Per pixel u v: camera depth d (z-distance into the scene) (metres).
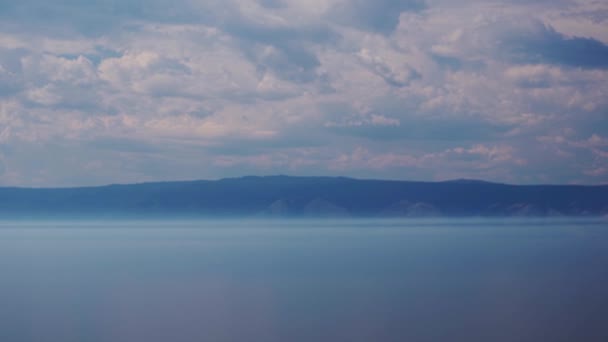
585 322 35.94
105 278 59.88
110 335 34.53
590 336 32.88
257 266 69.56
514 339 32.44
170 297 46.94
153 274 62.69
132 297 47.38
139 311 41.19
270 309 41.16
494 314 38.34
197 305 43.16
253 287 51.66
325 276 58.44
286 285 52.50
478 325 35.44
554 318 37.03
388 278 56.22
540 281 52.88
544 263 68.12
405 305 41.88
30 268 71.25
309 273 61.19
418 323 36.16
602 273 58.28
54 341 33.62
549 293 46.22
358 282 53.75
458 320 36.72
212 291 49.72
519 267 64.06
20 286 54.75
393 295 46.22
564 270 60.91
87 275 62.78
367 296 45.94
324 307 41.59
